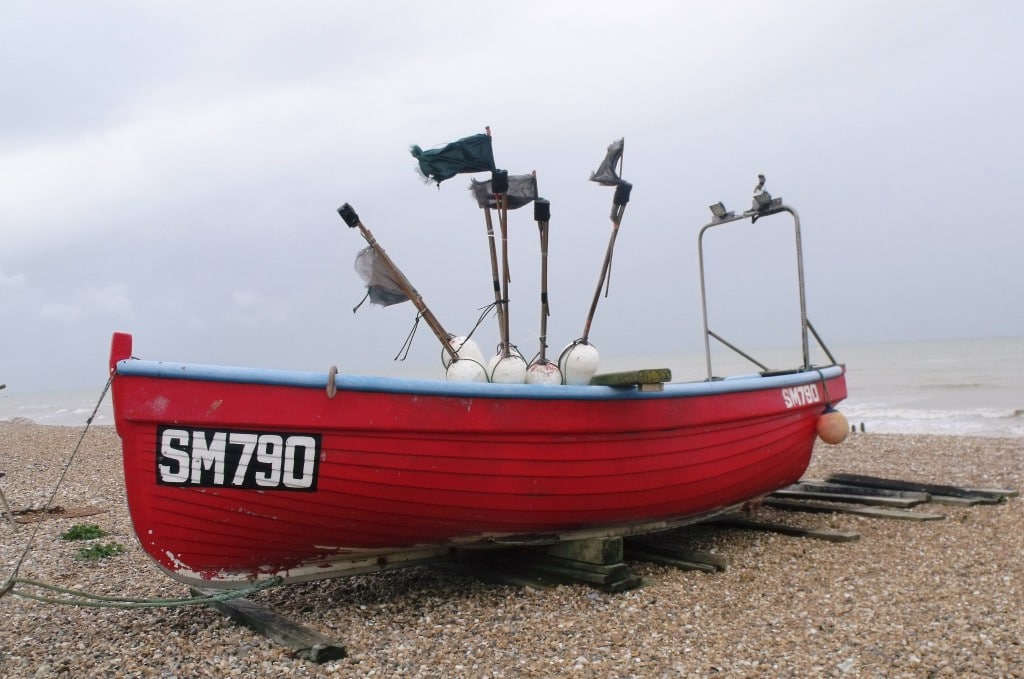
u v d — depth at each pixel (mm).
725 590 5145
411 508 4707
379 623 4672
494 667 3955
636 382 4969
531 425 4832
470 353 5445
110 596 5520
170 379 4109
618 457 5227
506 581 5414
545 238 5602
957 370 46031
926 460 11930
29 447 18344
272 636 4395
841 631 4293
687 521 6148
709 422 5738
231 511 4328
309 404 4270
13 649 4391
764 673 3756
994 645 3986
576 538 5395
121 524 8375
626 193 5887
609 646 4195
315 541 4652
